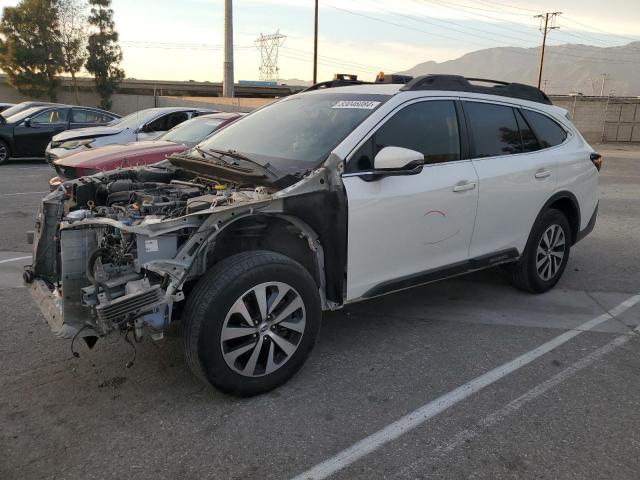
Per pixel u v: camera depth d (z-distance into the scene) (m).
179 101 43.66
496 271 6.18
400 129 4.03
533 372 3.82
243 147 4.32
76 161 7.80
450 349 4.16
